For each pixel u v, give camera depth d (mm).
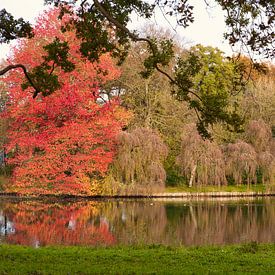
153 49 14109
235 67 13297
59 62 14141
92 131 35312
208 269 11281
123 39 14883
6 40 14734
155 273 10719
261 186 39750
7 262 11867
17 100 34219
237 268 11469
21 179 34281
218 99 14047
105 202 33062
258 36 12484
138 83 41031
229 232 21000
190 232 20969
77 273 10727
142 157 35312
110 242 18047
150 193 35781
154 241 18531
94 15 14438
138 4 14578
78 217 25406
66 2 14539
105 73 17297
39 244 17469
